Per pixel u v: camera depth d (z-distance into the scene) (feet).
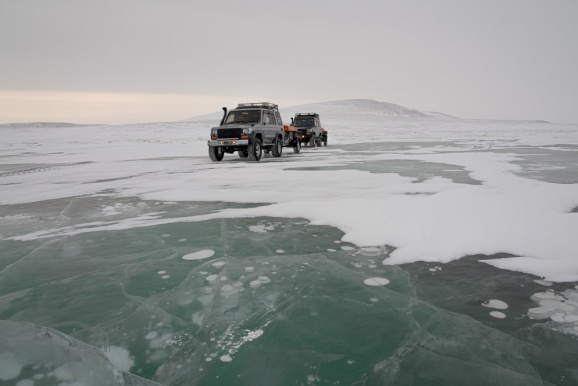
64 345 6.38
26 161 51.67
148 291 8.98
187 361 6.14
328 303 8.18
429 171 30.96
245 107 50.98
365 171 31.68
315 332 6.97
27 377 5.39
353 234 13.47
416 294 8.63
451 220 14.26
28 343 6.40
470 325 7.16
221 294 8.74
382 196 19.81
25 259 11.49
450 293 8.66
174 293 8.84
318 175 29.45
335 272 10.03
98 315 7.79
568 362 5.91
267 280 9.54
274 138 50.44
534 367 5.79
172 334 7.01
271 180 27.43
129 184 27.73
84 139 132.77
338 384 5.47
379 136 135.64
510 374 5.62
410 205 16.75
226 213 17.24
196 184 26.58
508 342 6.53
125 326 7.32
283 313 7.74
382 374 5.67
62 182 29.68
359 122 329.31
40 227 15.58
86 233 14.44
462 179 25.71
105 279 9.79
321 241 12.87
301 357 6.18
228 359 6.17
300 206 17.92
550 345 6.42
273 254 11.58
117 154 63.46
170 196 22.16
